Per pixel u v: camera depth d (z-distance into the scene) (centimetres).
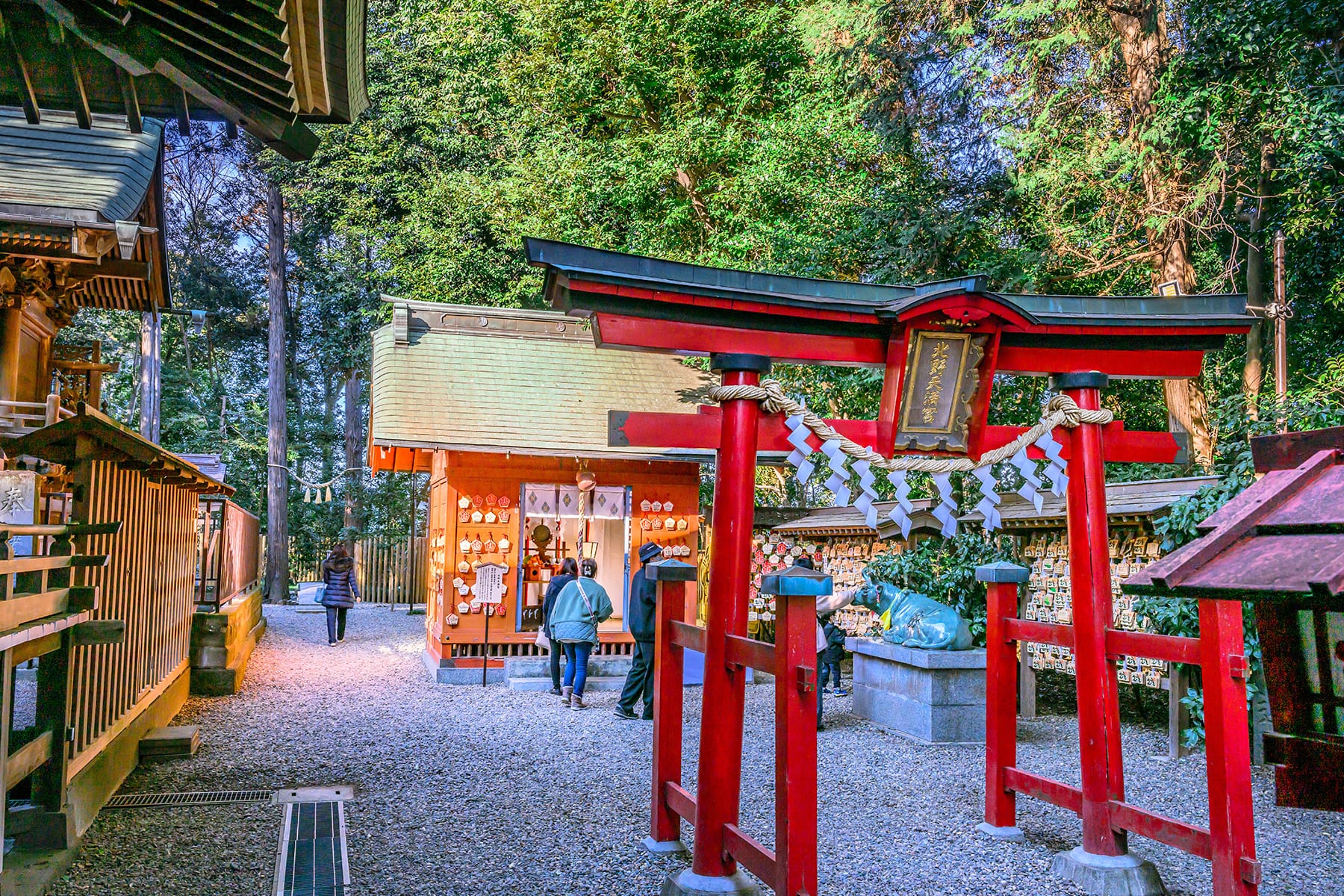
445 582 1123
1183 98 1068
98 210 729
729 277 436
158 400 1706
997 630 543
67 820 444
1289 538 184
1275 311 928
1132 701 1018
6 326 854
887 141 1326
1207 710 401
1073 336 501
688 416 446
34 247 732
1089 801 465
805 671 357
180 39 278
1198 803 608
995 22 1189
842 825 548
